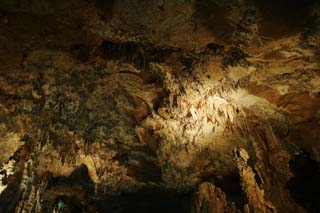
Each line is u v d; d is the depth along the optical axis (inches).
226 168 326.0
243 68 196.4
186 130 265.3
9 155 263.0
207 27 165.8
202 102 229.8
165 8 152.9
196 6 152.1
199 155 304.7
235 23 162.7
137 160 314.2
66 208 307.0
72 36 172.6
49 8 150.6
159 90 225.8
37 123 243.4
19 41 172.6
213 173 333.1
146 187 354.6
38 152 263.9
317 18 154.9
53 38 173.2
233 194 344.8
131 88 228.2
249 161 297.3
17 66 191.8
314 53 180.9
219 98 227.6
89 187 330.0
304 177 263.3
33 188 279.6
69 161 287.7
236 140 281.0
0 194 282.5
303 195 264.4
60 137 261.7
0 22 157.0
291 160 264.5
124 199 368.5
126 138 286.4
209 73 201.0
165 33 171.0
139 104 245.4
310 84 207.3
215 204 321.4
